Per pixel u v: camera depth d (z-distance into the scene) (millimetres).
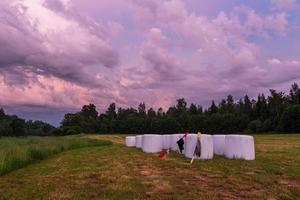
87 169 15523
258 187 11695
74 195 10297
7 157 17062
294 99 118375
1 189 11508
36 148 22391
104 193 10617
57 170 15625
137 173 14328
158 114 133875
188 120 118062
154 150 25703
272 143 40781
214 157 20391
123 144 41406
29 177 13938
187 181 12633
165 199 9945
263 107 115375
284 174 14227
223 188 11531
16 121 93938
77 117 131750
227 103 133500
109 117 139625
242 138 19406
